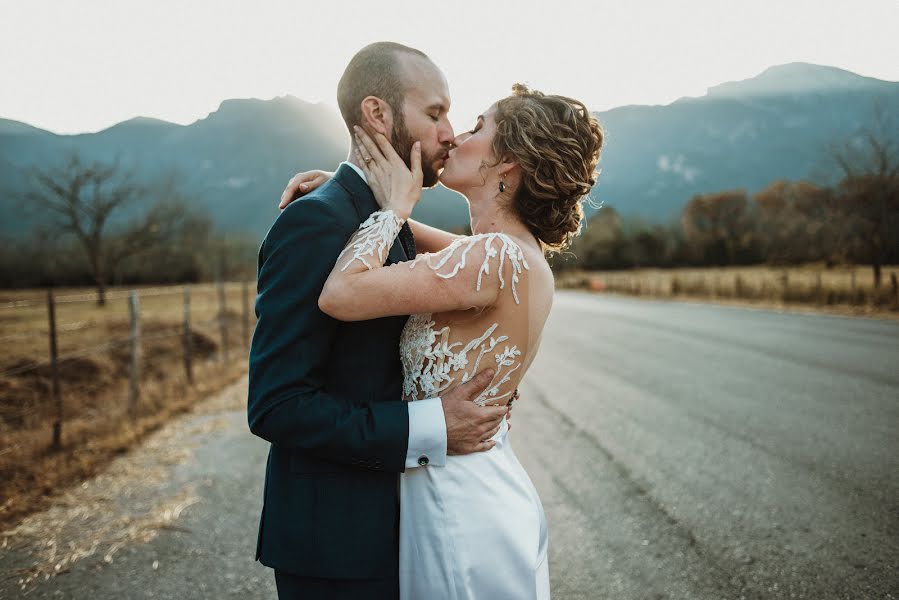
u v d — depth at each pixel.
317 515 1.48
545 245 1.84
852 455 4.74
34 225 32.75
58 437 5.30
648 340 12.81
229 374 9.15
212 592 2.89
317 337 1.44
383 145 1.63
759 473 4.41
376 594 1.51
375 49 1.67
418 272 1.43
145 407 6.83
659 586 2.89
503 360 1.56
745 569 3.03
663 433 5.60
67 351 9.13
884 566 3.00
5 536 3.52
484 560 1.49
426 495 1.51
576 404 6.99
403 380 1.66
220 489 4.30
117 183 36.00
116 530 3.60
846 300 18.34
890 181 20.97
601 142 1.76
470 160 1.70
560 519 3.71
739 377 8.20
